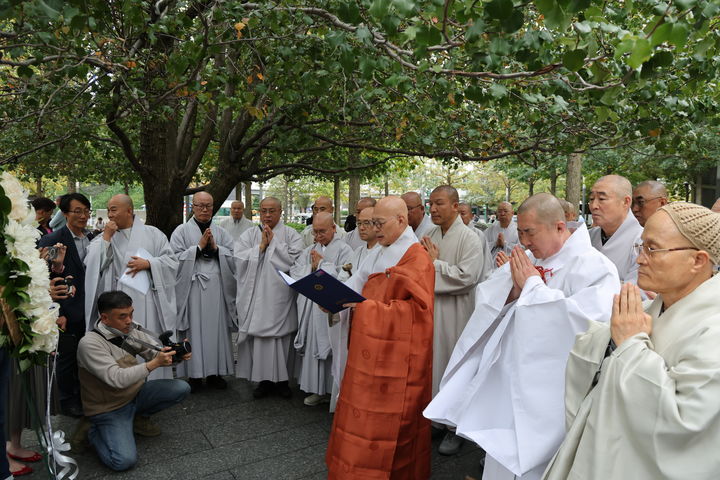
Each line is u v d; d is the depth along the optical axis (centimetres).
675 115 459
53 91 450
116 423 361
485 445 221
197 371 502
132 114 552
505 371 242
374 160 1023
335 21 326
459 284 403
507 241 729
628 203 337
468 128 593
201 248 503
